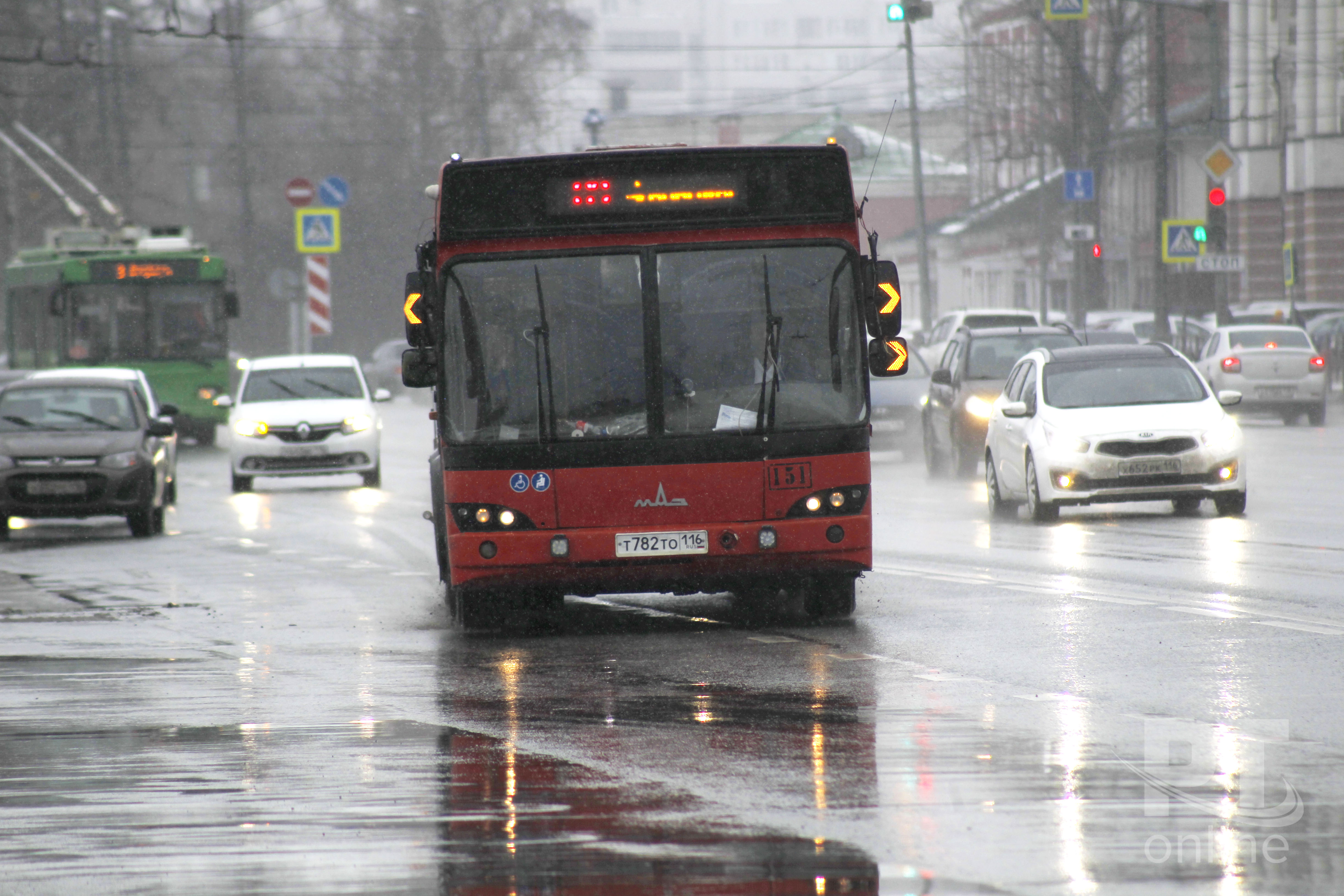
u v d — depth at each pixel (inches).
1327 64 7810.0
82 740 1106.7
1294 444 4089.6
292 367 3841.0
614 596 1883.6
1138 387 2571.4
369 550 2436.0
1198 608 1592.0
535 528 1535.4
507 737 1099.3
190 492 3668.8
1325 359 4958.2
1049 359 2628.0
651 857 797.2
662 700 1223.5
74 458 2657.5
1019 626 1528.1
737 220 1556.3
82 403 2817.4
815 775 962.1
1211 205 5403.5
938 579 1884.8
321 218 5477.4
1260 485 2999.5
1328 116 7819.9
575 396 1540.4
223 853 818.8
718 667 1369.3
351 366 3853.3
